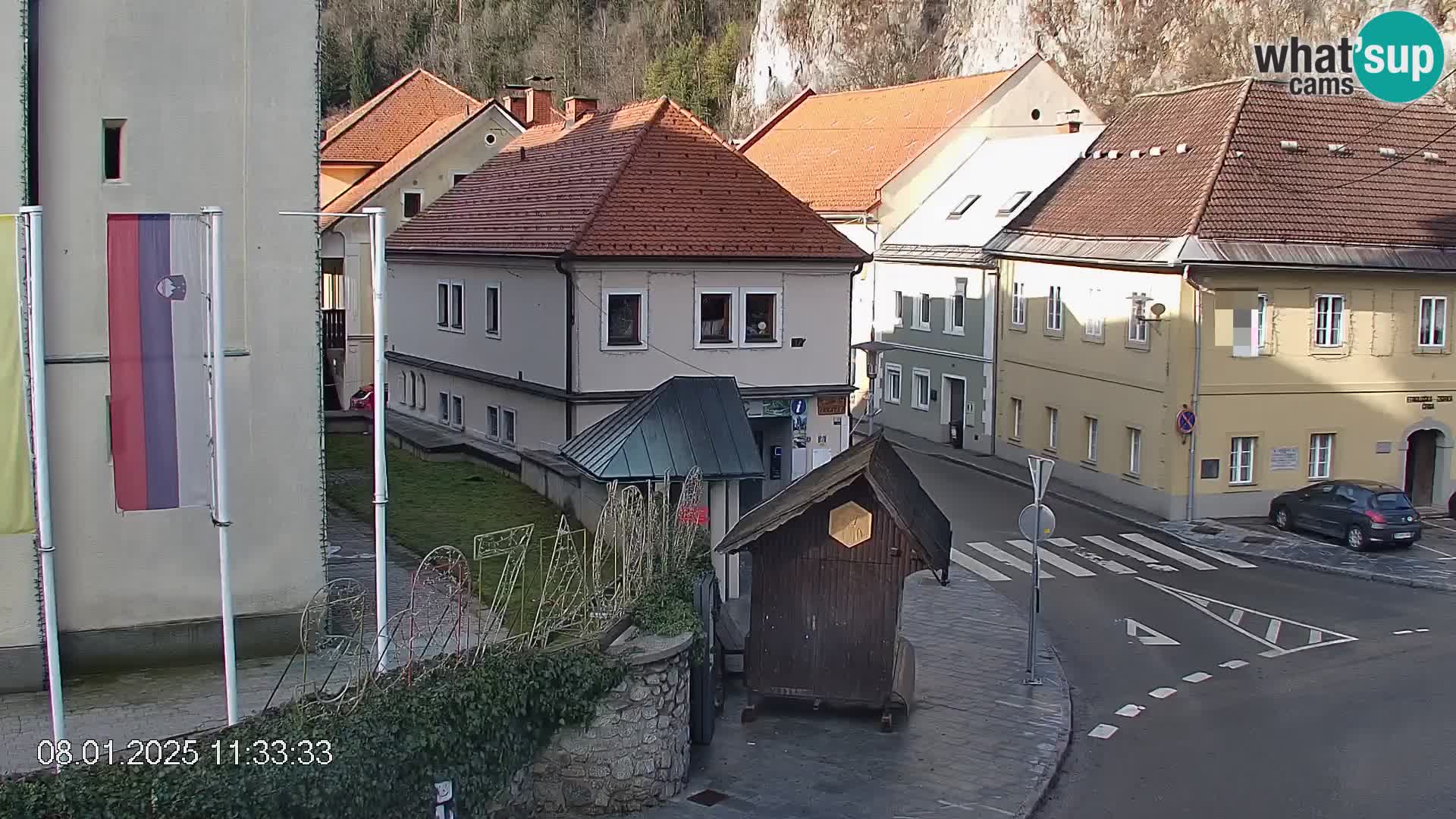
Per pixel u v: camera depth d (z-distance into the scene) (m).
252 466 15.07
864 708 17.38
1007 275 38.81
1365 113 34.62
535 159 34.59
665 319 28.27
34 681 14.04
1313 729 17.19
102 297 14.34
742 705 17.47
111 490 14.48
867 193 47.81
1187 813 14.31
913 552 16.45
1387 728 17.20
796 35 100.12
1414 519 28.53
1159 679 19.52
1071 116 48.75
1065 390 35.75
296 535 15.31
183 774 10.31
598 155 31.03
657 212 28.69
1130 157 36.44
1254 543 29.11
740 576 22.27
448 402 34.09
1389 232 32.22
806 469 29.78
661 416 20.70
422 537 21.08
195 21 14.58
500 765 12.62
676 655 14.27
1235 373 31.12
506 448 30.69
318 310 15.32
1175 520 31.14
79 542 14.38
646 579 15.48
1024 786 14.90
